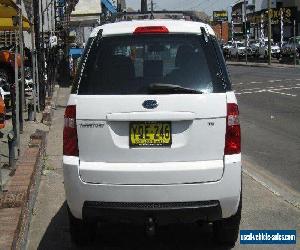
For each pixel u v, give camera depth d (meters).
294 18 58.94
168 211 4.23
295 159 8.73
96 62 4.45
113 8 34.94
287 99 17.59
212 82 4.34
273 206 6.26
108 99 4.26
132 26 4.60
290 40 48.06
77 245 5.13
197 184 4.22
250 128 11.91
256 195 6.70
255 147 9.78
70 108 4.34
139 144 4.25
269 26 44.00
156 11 5.88
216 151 4.27
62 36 28.83
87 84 4.36
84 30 36.88
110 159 4.28
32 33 14.40
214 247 5.05
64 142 4.36
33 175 6.63
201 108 4.23
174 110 4.22
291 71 34.09
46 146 9.89
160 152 4.24
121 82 4.34
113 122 4.26
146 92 4.29
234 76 30.53
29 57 16.20
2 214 5.25
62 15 30.12
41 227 5.67
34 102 12.35
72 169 4.30
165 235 5.40
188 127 4.25
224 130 4.27
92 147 4.29
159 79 4.36
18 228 4.90
